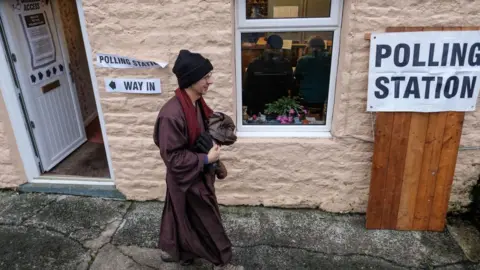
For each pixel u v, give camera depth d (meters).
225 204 3.83
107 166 4.52
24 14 3.93
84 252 3.24
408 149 3.24
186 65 2.28
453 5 2.92
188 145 2.48
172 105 2.39
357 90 3.23
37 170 4.16
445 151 3.22
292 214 3.70
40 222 3.61
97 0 3.16
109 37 3.28
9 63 3.74
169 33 3.22
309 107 3.62
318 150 3.51
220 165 2.79
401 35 2.94
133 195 3.91
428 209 3.40
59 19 4.62
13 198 3.99
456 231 3.45
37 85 4.15
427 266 3.06
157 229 3.50
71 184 4.08
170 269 3.06
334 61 3.33
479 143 3.36
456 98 3.06
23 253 3.23
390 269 3.04
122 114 3.56
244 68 3.48
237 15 3.24
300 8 3.21
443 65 2.99
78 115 5.07
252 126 3.65
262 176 3.67
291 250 3.24
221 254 2.77
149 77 3.38
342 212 3.72
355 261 3.12
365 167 3.53
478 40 2.90
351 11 2.98
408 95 3.09
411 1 2.92
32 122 4.05
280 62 3.44
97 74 3.43
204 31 3.19
